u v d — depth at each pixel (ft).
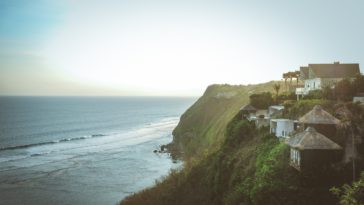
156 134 493.36
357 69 213.05
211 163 179.11
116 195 203.41
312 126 122.21
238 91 452.76
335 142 118.42
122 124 651.66
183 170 205.36
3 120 623.36
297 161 113.60
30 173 250.78
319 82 206.49
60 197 198.80
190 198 164.76
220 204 143.54
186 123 421.59
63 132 499.51
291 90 287.48
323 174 109.19
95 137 455.63
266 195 111.86
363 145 114.93
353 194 81.56
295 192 107.76
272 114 192.24
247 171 139.85
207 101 446.60
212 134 313.53
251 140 171.22
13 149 345.10
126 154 328.90
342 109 136.15
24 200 192.95
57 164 280.92
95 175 248.11
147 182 229.86
